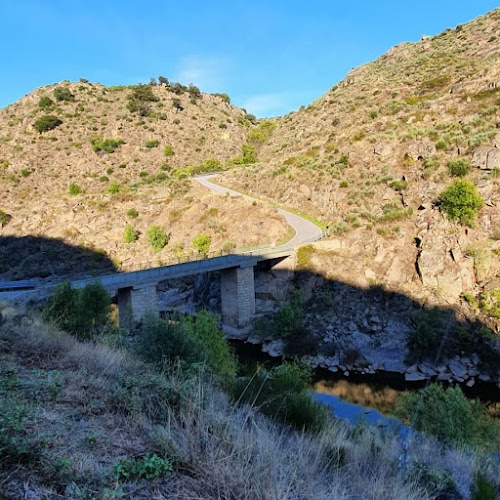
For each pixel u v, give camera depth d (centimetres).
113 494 291
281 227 3972
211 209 4572
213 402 535
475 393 2225
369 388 2267
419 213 3441
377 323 2833
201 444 397
